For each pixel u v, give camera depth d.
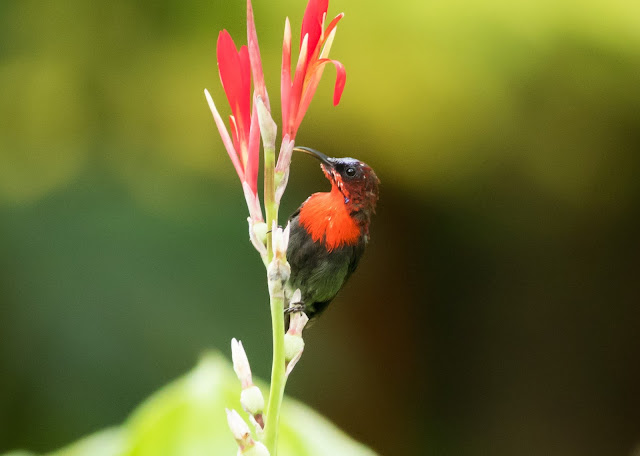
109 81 2.95
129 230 2.72
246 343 2.66
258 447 2.28
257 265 2.75
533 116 3.02
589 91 2.97
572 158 3.16
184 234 2.74
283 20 2.84
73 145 2.94
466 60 2.85
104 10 2.93
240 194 2.86
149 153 2.93
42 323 2.65
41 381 2.64
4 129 2.91
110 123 2.95
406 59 2.85
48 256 2.67
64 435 2.63
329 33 2.29
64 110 2.95
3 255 2.67
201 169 2.91
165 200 2.84
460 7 2.79
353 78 2.89
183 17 2.89
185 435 2.37
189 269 2.69
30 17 2.94
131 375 2.64
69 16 2.93
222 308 2.67
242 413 2.37
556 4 2.81
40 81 2.95
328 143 3.07
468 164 3.15
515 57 2.86
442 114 2.96
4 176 2.85
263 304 2.71
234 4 2.86
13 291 2.66
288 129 2.28
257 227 2.28
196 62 2.91
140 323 2.65
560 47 2.87
